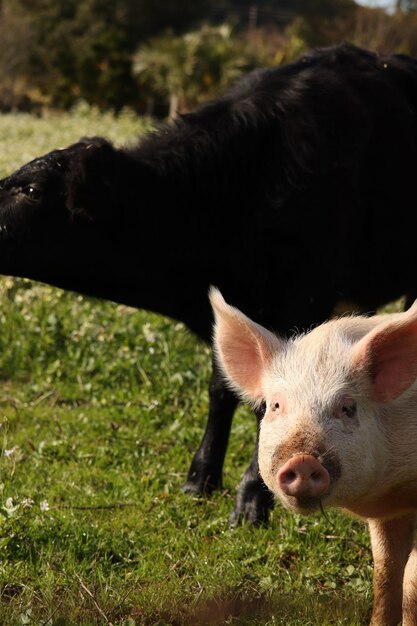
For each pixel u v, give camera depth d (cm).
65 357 912
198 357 895
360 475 409
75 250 620
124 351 906
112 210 608
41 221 615
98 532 561
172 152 626
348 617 477
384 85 675
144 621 469
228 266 625
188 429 745
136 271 632
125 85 3947
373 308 694
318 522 584
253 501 598
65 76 4088
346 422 407
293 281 615
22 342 933
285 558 553
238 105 638
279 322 622
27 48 4188
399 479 441
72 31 4294
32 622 445
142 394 838
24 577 508
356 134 641
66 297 1024
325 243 618
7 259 622
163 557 543
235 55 3412
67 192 606
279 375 427
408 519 471
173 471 679
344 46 700
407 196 679
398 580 470
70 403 846
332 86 647
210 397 645
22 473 661
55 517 577
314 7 4706
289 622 468
